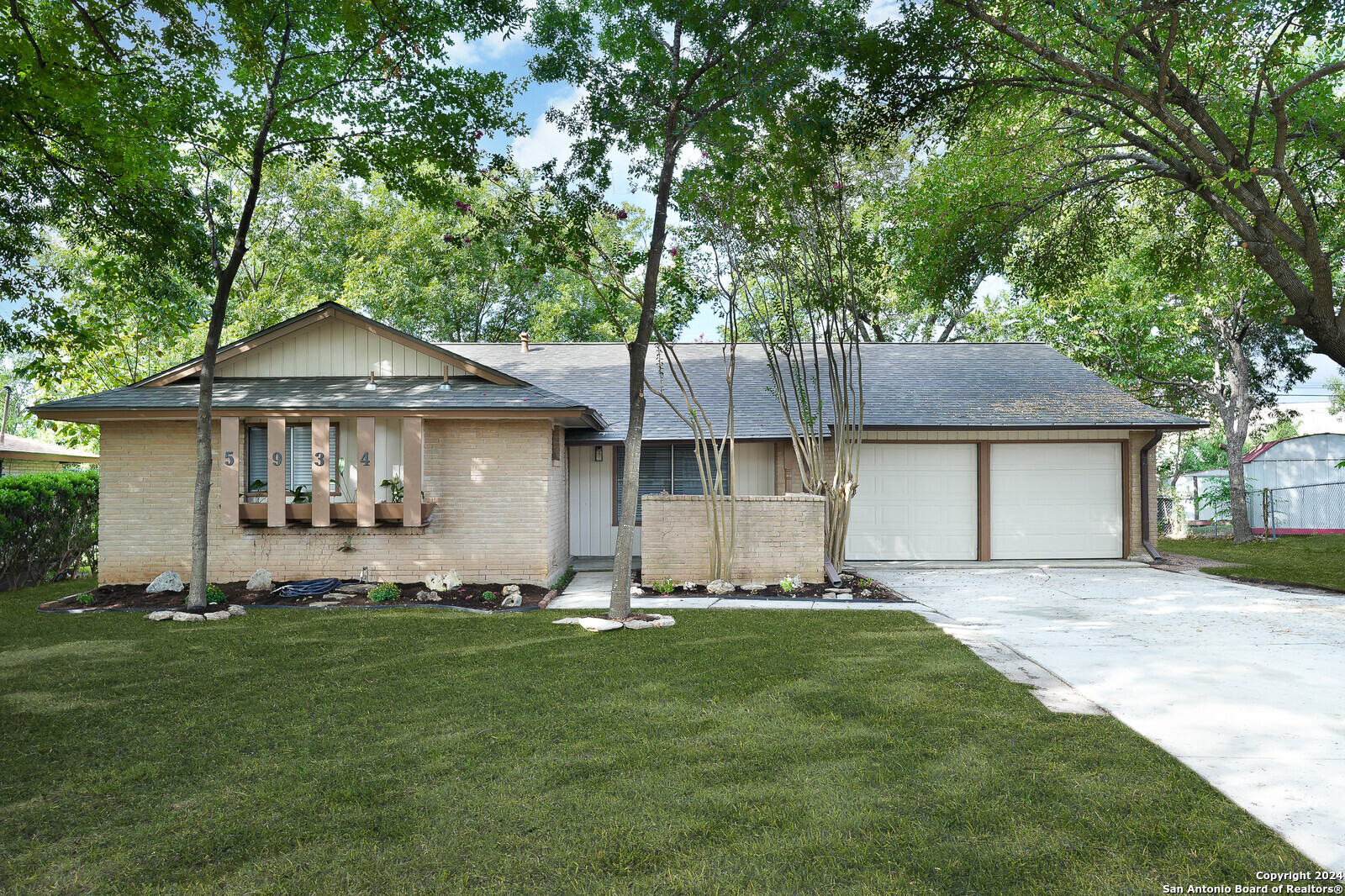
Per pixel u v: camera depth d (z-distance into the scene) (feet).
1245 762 14.03
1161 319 67.56
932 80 35.35
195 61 29.60
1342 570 44.09
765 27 27.20
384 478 36.50
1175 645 24.14
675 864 10.43
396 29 29.32
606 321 88.63
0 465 55.67
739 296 40.50
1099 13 32.42
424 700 18.06
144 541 35.73
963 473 48.98
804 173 29.30
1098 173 47.73
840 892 9.73
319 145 33.14
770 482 49.21
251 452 36.40
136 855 10.73
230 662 21.81
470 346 60.70
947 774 13.48
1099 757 14.20
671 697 18.31
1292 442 74.02
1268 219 35.17
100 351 51.88
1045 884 9.90
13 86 26.99
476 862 10.50
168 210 35.06
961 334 96.48
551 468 38.70
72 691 18.92
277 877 10.14
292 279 84.99
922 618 28.86
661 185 28.86
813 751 14.65
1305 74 40.29
